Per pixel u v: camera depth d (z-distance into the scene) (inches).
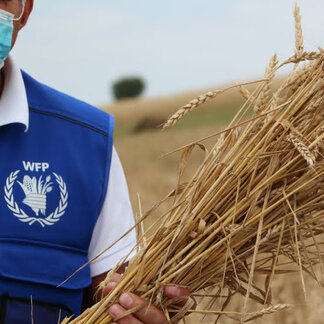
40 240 90.8
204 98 75.0
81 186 93.6
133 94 2778.1
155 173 584.4
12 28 90.9
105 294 88.5
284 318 161.2
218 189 84.7
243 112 84.4
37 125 93.1
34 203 90.4
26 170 90.7
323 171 82.3
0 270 88.4
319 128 81.0
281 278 164.6
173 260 84.6
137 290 85.3
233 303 162.7
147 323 84.4
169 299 85.7
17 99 90.9
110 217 97.5
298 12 79.2
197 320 160.4
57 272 91.4
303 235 87.7
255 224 84.7
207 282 88.4
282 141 83.7
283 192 82.7
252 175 83.2
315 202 85.2
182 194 85.5
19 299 89.3
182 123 1338.6
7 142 90.6
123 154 979.9
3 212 89.1
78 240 93.4
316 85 80.6
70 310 92.6
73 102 98.0
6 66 93.1
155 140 1059.9
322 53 78.4
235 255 84.6
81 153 94.8
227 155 84.0
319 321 158.6
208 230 84.0
